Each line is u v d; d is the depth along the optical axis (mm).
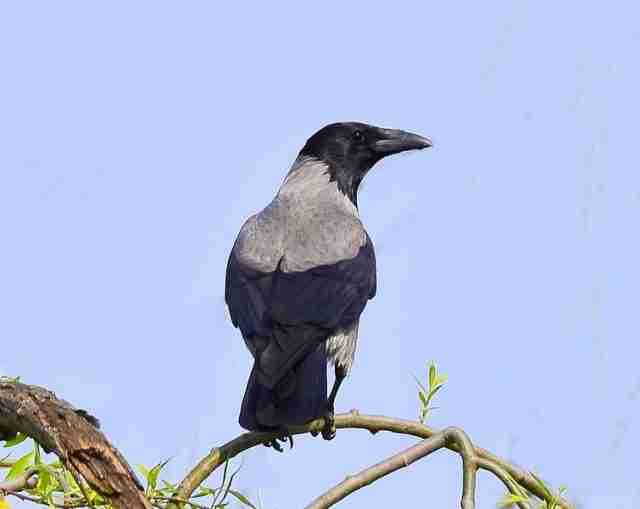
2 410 6387
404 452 7461
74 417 6285
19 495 6406
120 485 6285
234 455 7914
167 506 6941
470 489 7223
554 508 7488
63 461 6230
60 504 6578
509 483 7242
